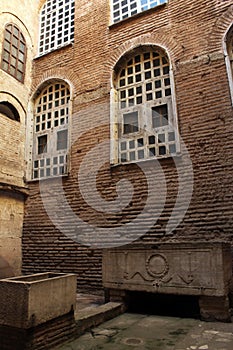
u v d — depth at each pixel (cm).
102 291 721
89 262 766
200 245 481
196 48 763
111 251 556
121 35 907
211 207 646
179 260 492
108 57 909
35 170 971
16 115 977
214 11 766
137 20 891
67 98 974
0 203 851
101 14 980
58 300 368
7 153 906
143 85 849
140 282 514
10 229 866
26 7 1098
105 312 466
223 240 615
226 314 446
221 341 358
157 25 848
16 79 986
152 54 861
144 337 383
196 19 788
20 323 320
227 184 640
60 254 819
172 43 804
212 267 465
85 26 1002
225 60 713
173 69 780
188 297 535
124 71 901
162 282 496
